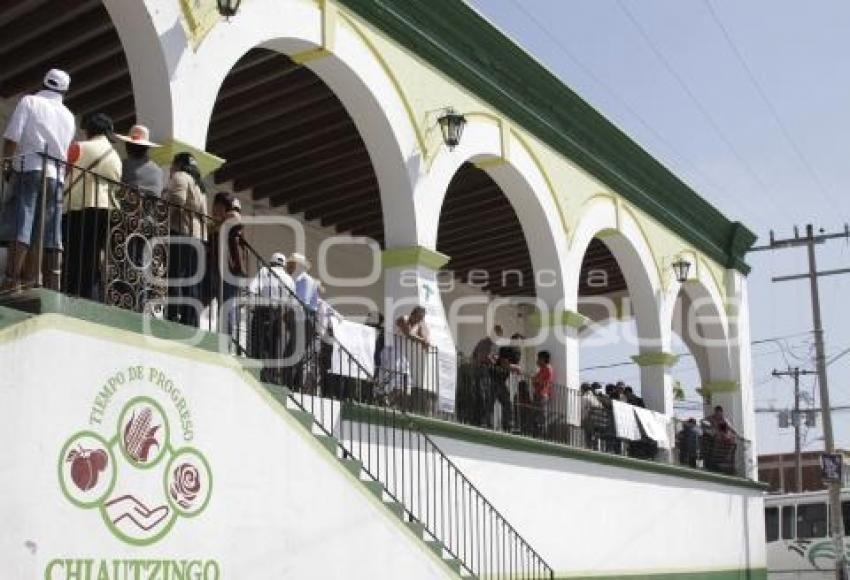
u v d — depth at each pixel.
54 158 7.14
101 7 10.81
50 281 7.23
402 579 9.72
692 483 19.27
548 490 14.28
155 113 9.75
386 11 12.55
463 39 13.99
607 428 16.31
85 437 6.87
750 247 23.97
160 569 7.30
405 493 11.26
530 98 15.65
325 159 14.84
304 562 8.62
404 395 11.62
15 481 6.40
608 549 15.73
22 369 6.52
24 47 11.66
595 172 17.56
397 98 12.82
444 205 17.47
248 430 8.20
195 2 10.05
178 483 7.52
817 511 25.27
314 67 12.05
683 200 20.67
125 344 7.23
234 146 14.20
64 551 6.64
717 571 19.92
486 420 13.36
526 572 13.29
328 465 9.00
